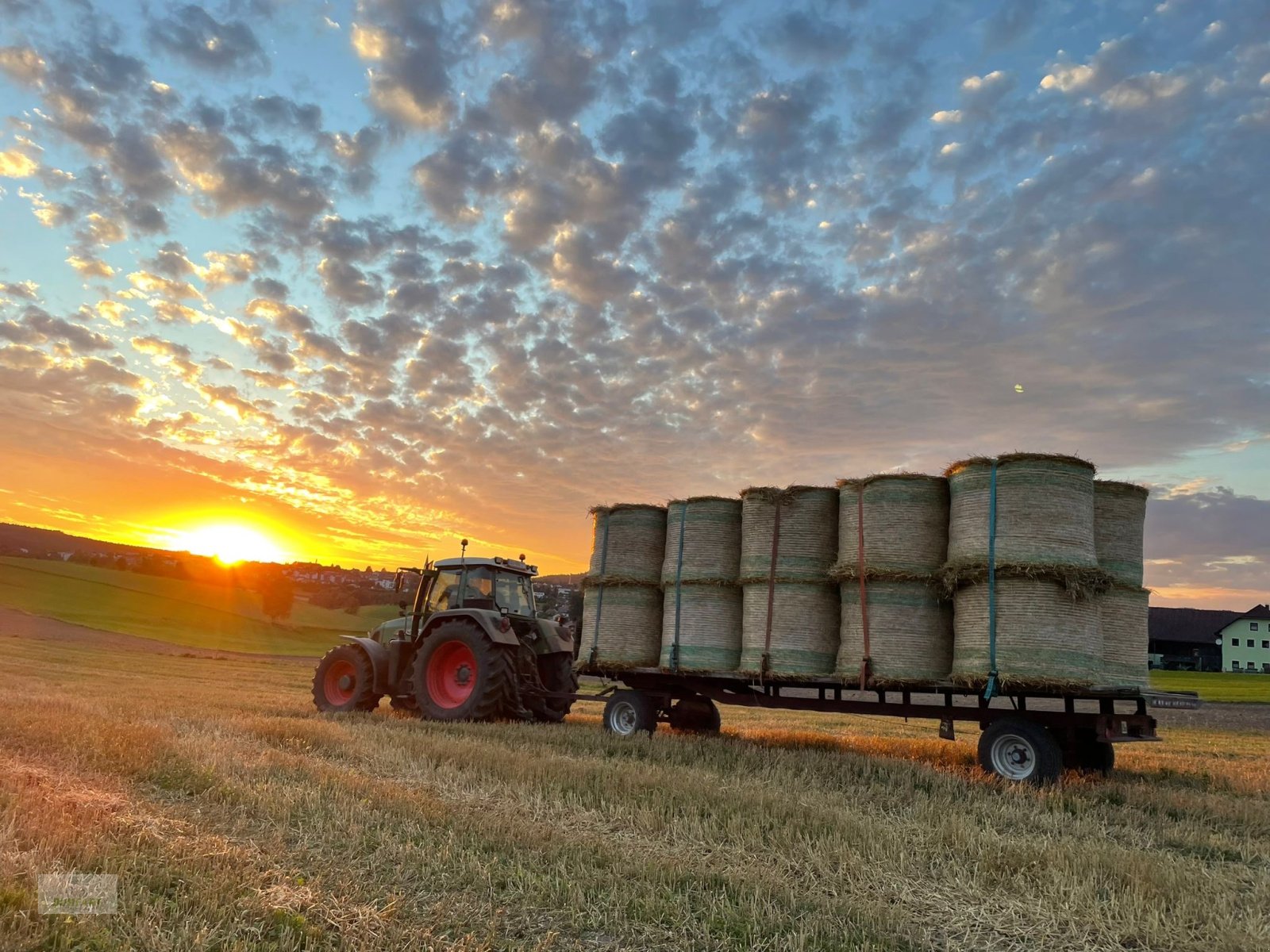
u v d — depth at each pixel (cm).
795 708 1032
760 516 1062
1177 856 596
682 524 1142
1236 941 416
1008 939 420
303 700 1587
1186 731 1939
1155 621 7238
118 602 6706
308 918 377
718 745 1008
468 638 1237
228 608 7262
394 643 1348
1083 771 984
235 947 333
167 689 1669
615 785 690
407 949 349
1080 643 846
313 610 7838
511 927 392
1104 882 496
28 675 1883
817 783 781
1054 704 865
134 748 711
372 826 537
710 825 573
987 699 904
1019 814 680
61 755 689
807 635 1012
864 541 970
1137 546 948
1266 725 2191
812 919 417
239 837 498
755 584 1053
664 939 389
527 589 1393
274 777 663
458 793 666
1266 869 574
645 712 1141
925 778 831
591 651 1202
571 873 466
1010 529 871
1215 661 6975
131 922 353
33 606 5906
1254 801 812
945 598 935
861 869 499
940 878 503
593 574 1227
